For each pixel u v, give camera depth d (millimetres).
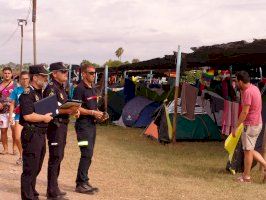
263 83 14180
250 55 12750
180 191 7477
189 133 13617
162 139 13133
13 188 7184
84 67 6848
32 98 5637
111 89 20688
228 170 9250
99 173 8672
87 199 6707
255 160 8938
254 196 7355
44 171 8648
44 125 5797
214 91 15039
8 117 10039
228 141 9219
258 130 8336
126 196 7035
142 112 17500
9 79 9781
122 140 13734
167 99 14383
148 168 9359
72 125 17656
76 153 10898
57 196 6410
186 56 13406
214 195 7320
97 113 6809
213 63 16172
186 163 10125
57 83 6270
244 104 8203
